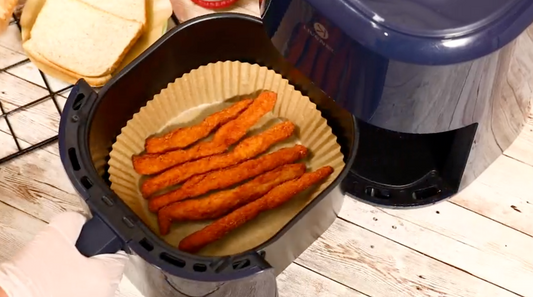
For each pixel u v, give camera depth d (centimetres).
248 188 58
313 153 61
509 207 62
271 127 62
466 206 61
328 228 60
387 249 60
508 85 51
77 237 49
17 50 67
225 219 56
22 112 64
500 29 42
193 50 61
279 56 61
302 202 59
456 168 58
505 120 57
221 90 64
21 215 60
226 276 46
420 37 42
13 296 47
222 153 61
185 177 59
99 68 63
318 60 48
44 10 65
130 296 58
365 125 63
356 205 61
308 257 59
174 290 51
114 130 59
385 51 43
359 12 43
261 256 49
